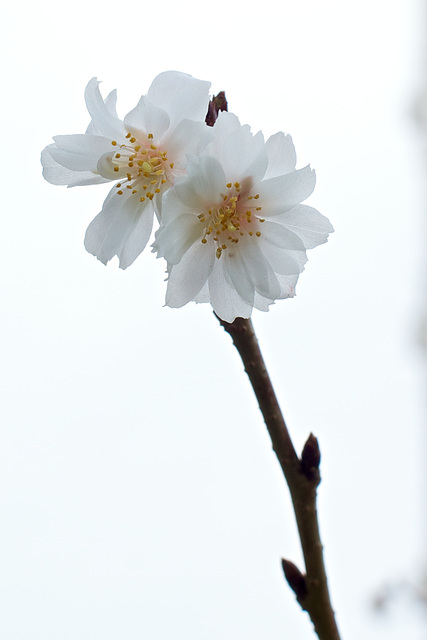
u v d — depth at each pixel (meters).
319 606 0.36
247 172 0.38
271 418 0.36
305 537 0.36
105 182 0.39
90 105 0.38
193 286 0.38
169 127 0.39
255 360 0.36
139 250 0.39
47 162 0.39
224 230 0.38
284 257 0.38
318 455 0.36
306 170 0.38
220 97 0.39
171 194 0.38
